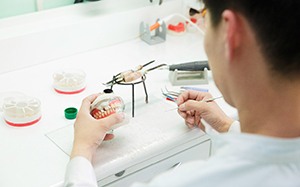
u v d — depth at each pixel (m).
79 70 1.28
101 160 0.92
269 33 0.50
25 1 1.34
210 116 1.01
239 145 0.52
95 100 0.98
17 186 0.85
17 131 1.03
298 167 0.50
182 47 1.49
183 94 1.08
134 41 1.52
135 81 1.18
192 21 1.60
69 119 1.08
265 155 0.51
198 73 1.26
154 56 1.42
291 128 0.54
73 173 0.82
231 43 0.53
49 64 1.35
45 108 1.12
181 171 0.55
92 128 0.91
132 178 0.99
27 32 1.29
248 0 0.50
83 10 1.46
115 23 1.46
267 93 0.53
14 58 1.29
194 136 1.04
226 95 0.60
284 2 0.49
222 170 0.51
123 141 0.98
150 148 0.97
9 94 1.17
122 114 0.96
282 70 0.51
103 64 1.36
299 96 0.53
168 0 1.58
